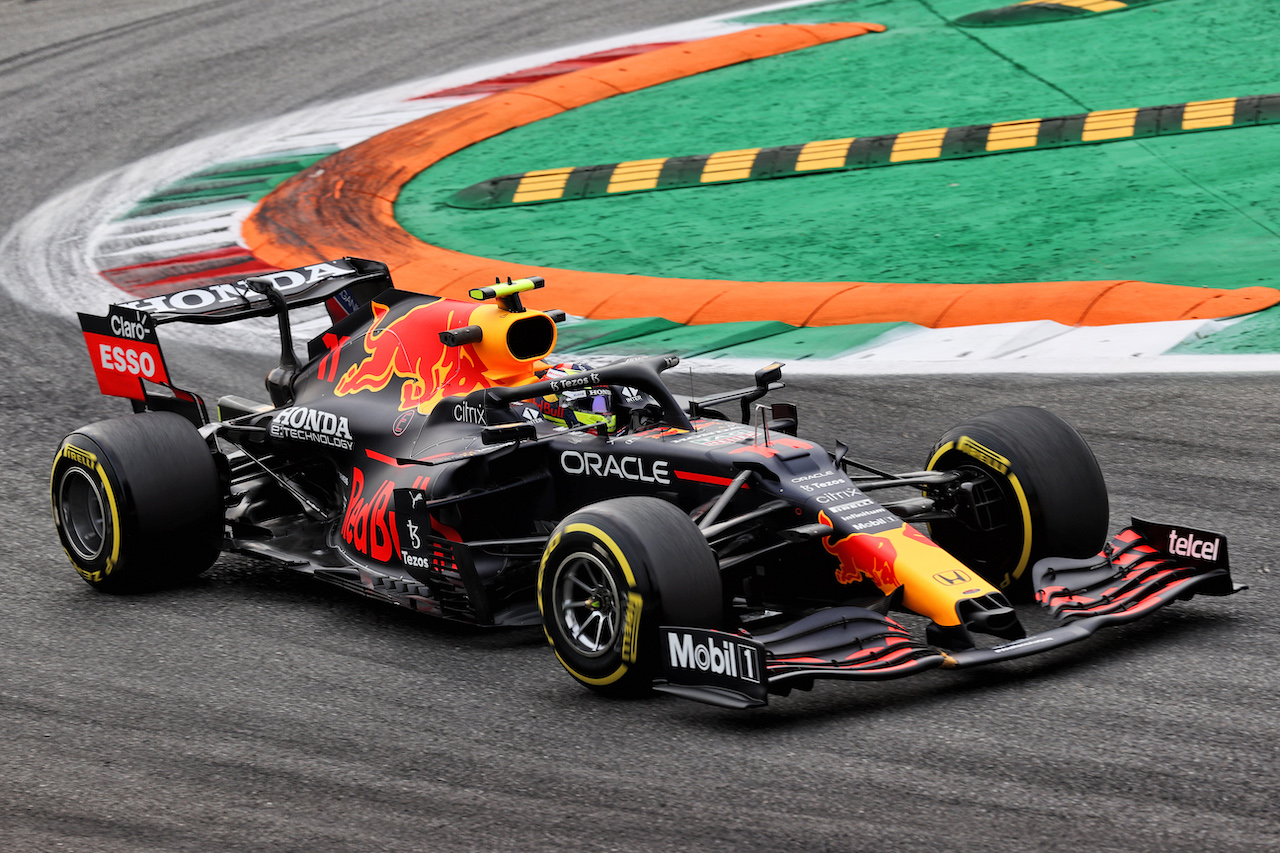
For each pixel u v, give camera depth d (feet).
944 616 61.16
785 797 52.11
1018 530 69.72
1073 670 63.26
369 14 322.14
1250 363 112.06
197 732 61.31
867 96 212.64
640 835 49.88
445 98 245.24
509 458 74.43
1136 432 100.68
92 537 81.51
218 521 81.10
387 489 78.23
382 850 49.85
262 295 91.30
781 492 66.18
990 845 47.80
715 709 61.41
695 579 60.64
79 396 125.59
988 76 214.07
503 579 71.97
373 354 84.53
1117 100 194.49
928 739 56.54
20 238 193.88
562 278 151.23
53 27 334.85
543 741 58.65
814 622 61.67
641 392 74.28
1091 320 126.11
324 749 58.90
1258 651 64.44
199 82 278.26
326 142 227.81
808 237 157.89
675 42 265.13
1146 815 49.34
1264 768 52.60
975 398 110.63
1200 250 139.44
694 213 171.94
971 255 145.79
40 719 63.41
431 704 63.46
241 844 50.93
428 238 173.58
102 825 52.95
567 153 204.85
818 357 124.36
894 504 70.54
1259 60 203.51
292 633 73.92
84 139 247.50
